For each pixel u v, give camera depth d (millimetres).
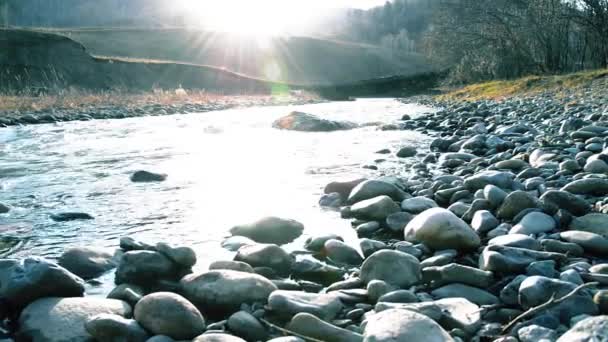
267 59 95688
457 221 3789
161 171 7555
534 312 2607
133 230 4602
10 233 4535
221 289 2938
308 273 3453
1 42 39250
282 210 5164
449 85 53000
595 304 2607
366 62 108062
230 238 4156
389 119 16312
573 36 35344
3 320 2799
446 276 3152
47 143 11289
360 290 3039
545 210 4180
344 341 2457
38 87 32844
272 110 23422
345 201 5406
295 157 8539
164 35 88188
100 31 82625
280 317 2760
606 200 4320
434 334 2271
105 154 9500
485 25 40594
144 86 44000
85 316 2668
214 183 6590
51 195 6070
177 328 2543
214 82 49156
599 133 7828
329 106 27812
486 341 2477
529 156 6707
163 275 3295
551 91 20625
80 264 3502
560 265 3258
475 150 7898
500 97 22797
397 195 5160
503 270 3191
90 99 23906
